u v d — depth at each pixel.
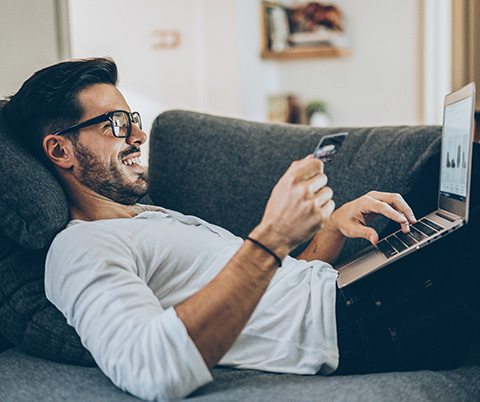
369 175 1.43
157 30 4.08
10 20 1.93
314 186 0.82
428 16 3.84
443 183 1.21
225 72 3.98
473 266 0.98
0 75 1.90
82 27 4.21
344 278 1.07
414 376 0.91
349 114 4.31
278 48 4.25
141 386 0.78
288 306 1.02
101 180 1.15
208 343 0.78
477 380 0.92
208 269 1.06
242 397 0.78
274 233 0.82
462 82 2.49
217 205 1.48
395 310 0.99
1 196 1.00
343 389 0.82
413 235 1.10
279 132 1.56
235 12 3.89
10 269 1.01
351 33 4.21
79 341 0.97
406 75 4.07
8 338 1.02
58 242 0.96
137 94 4.18
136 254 0.97
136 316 0.81
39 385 0.87
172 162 1.52
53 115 1.12
